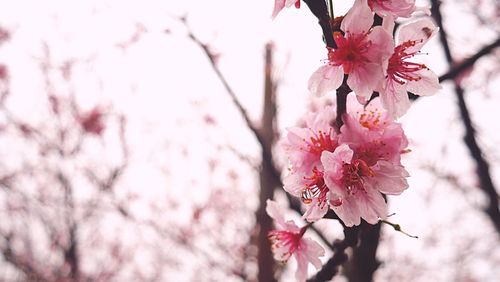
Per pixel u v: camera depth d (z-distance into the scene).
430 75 0.38
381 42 0.35
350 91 0.36
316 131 0.38
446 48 0.69
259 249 0.91
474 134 0.73
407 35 0.38
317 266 0.40
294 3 0.36
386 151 0.37
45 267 1.77
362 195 0.36
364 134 0.37
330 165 0.36
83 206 1.65
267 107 0.91
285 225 0.42
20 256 1.75
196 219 1.70
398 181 0.36
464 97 0.74
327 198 0.36
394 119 0.37
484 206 0.74
